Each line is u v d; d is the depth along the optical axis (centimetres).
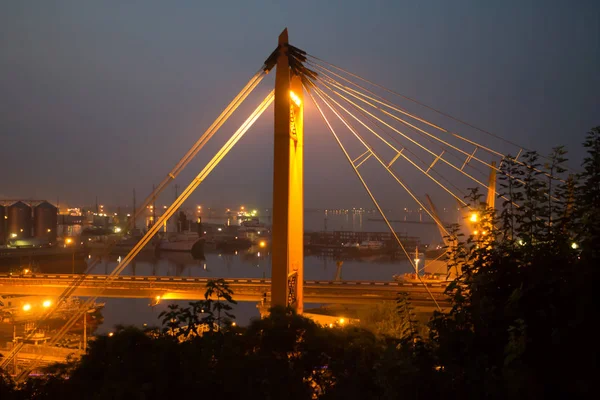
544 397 601
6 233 15725
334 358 836
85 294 6288
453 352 673
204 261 15412
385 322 2939
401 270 13362
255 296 5600
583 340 596
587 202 654
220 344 805
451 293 748
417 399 649
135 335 837
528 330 635
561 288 622
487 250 743
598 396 573
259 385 790
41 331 4931
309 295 5347
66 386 806
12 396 800
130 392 742
